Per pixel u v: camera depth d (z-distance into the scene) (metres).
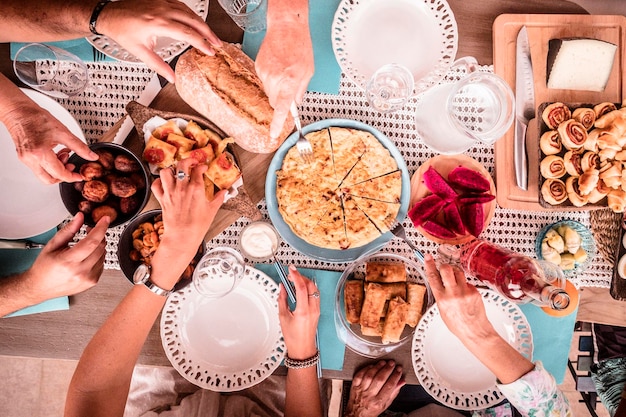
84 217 1.16
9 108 1.06
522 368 1.15
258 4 1.22
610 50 1.25
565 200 1.25
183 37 1.05
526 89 1.29
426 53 1.29
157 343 1.30
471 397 1.32
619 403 1.41
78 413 1.11
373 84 1.25
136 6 1.07
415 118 1.30
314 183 1.27
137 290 1.12
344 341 1.32
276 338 1.30
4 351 1.27
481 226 1.23
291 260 1.32
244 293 1.30
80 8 1.09
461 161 1.28
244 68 1.19
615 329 1.59
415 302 1.29
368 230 1.28
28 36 1.16
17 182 1.23
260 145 1.21
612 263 1.32
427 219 1.25
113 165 1.16
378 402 1.32
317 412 1.27
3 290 1.14
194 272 1.20
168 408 1.59
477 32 1.32
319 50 1.30
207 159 1.20
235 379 1.30
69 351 1.28
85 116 1.28
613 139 1.21
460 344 1.33
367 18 1.28
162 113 1.22
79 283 1.12
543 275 1.06
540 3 1.32
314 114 1.32
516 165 1.29
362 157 1.27
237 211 1.26
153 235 1.19
